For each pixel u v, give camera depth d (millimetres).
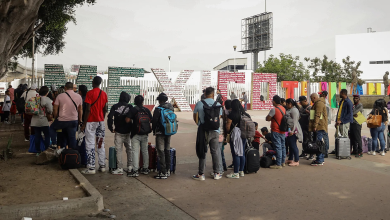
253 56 61875
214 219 4172
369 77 50250
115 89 22312
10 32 8219
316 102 7449
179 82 25531
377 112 8453
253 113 23875
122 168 6375
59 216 4227
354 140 8406
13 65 25688
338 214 4355
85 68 21297
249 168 6410
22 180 5668
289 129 7113
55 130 6926
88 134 6355
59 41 21516
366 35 50469
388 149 9148
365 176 6359
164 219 4164
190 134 12430
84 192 4961
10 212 4012
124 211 4426
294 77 39125
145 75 26812
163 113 5918
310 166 7238
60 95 6746
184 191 5324
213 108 5820
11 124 14398
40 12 13406
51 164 6930
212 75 27328
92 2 14781
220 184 5750
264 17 58406
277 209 4527
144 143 6293
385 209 4551
